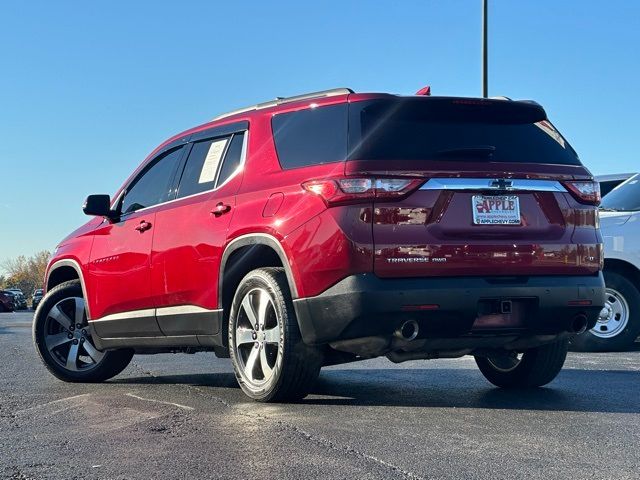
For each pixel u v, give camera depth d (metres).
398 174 4.74
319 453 3.81
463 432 4.26
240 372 5.38
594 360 7.80
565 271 5.09
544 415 4.75
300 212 4.90
